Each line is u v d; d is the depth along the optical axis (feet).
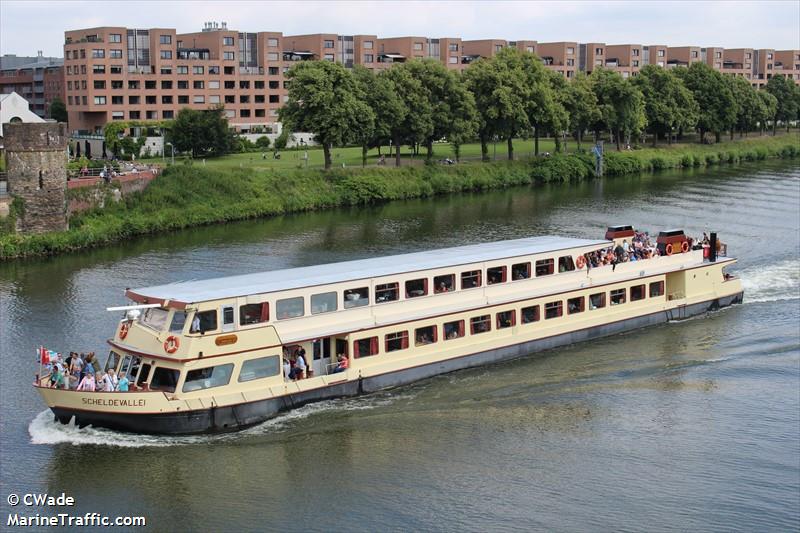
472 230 342.23
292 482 139.13
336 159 520.01
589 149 589.32
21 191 315.17
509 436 154.10
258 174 418.72
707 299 225.56
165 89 636.48
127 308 154.20
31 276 272.31
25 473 141.38
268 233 346.74
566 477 140.77
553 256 200.03
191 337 149.59
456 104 482.28
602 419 160.97
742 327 212.84
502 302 188.24
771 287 248.52
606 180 502.79
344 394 167.53
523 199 428.97
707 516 130.21
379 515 130.62
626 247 221.46
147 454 146.61
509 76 506.07
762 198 410.52
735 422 159.74
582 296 201.77
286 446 150.00
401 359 174.40
